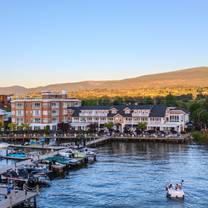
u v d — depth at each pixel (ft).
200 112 615.98
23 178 285.02
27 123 645.51
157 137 539.70
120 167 356.79
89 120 654.94
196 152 441.68
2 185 265.75
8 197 233.96
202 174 321.93
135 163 375.66
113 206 240.73
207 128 605.31
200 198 255.09
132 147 493.36
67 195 264.52
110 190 276.82
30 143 491.31
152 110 628.69
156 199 254.47
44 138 535.60
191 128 617.21
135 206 240.53
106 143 533.55
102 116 647.56
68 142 523.70
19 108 653.71
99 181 303.48
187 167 351.67
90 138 543.80
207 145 503.61
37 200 253.03
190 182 295.69
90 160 386.93
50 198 257.55
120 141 549.95
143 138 544.21
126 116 633.20
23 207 237.66
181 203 245.24
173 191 254.68
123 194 266.16
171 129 608.60
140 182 298.35
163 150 461.78
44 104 638.12
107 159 400.67
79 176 321.73
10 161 375.86
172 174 323.57
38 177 288.92
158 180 303.89
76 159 361.71
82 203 246.88
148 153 439.22
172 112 620.90
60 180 307.78
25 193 237.04
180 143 524.52
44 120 638.12
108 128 617.21
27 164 326.44
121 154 433.89
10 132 591.37
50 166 321.93
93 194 266.98
